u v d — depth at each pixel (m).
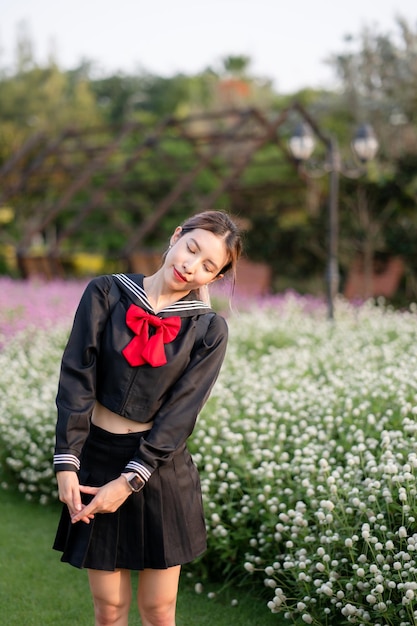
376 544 2.58
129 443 2.15
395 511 2.89
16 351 7.43
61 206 13.80
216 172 14.65
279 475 3.46
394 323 8.09
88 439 2.20
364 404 3.94
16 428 4.88
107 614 2.25
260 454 3.59
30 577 3.49
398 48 15.94
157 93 41.28
